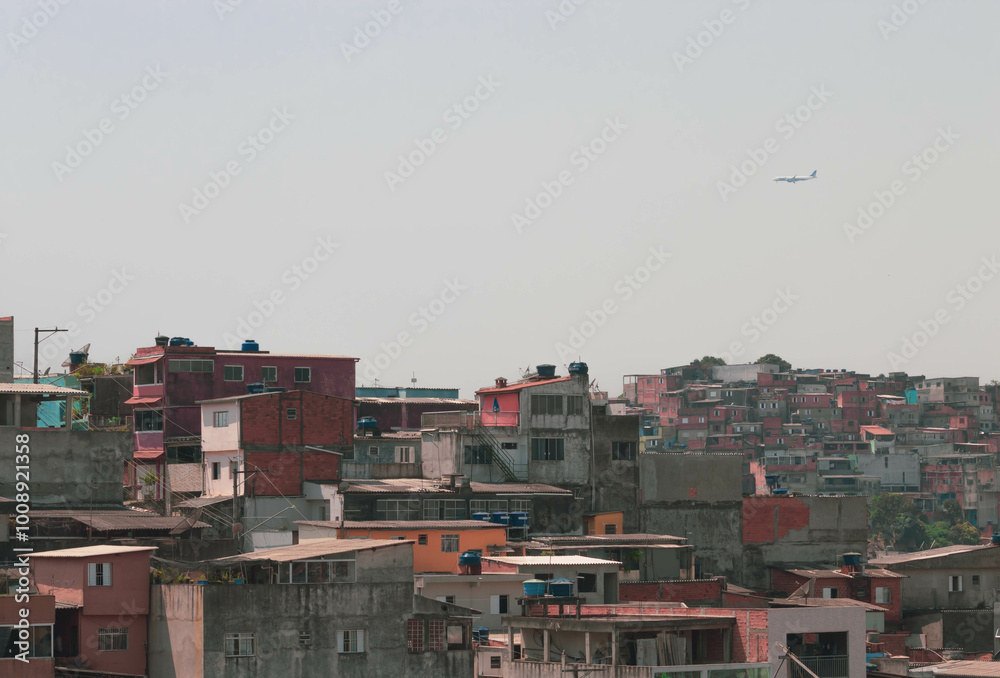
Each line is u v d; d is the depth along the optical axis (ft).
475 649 216.13
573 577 252.01
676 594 278.87
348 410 303.27
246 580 210.18
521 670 206.90
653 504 321.11
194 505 281.74
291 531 271.49
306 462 295.69
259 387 307.78
